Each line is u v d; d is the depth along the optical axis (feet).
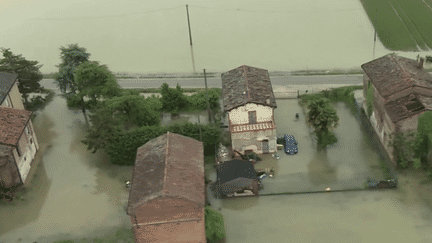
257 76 211.20
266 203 175.52
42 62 322.34
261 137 196.13
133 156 198.70
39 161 209.05
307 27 346.33
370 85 209.77
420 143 179.63
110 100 208.54
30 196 188.14
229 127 198.29
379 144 202.59
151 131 196.24
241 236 161.17
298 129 217.36
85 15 406.82
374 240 155.12
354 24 341.62
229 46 326.24
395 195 173.88
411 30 319.27
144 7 414.82
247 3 406.21
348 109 230.27
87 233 167.32
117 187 189.78
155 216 142.61
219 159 198.59
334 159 196.13
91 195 186.29
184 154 158.10
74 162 206.90
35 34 375.25
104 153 211.41
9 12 426.10
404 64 202.28
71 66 239.71
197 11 396.16
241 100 193.36
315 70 277.64
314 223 164.35
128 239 162.81
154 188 141.49
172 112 236.84
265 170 190.80
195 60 307.78
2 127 188.75
